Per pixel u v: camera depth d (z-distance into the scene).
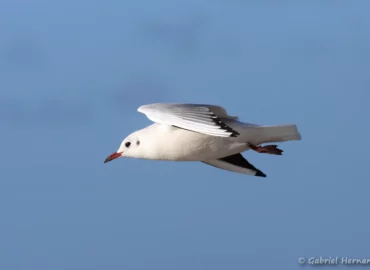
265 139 15.70
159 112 14.57
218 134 14.20
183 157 15.89
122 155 16.17
